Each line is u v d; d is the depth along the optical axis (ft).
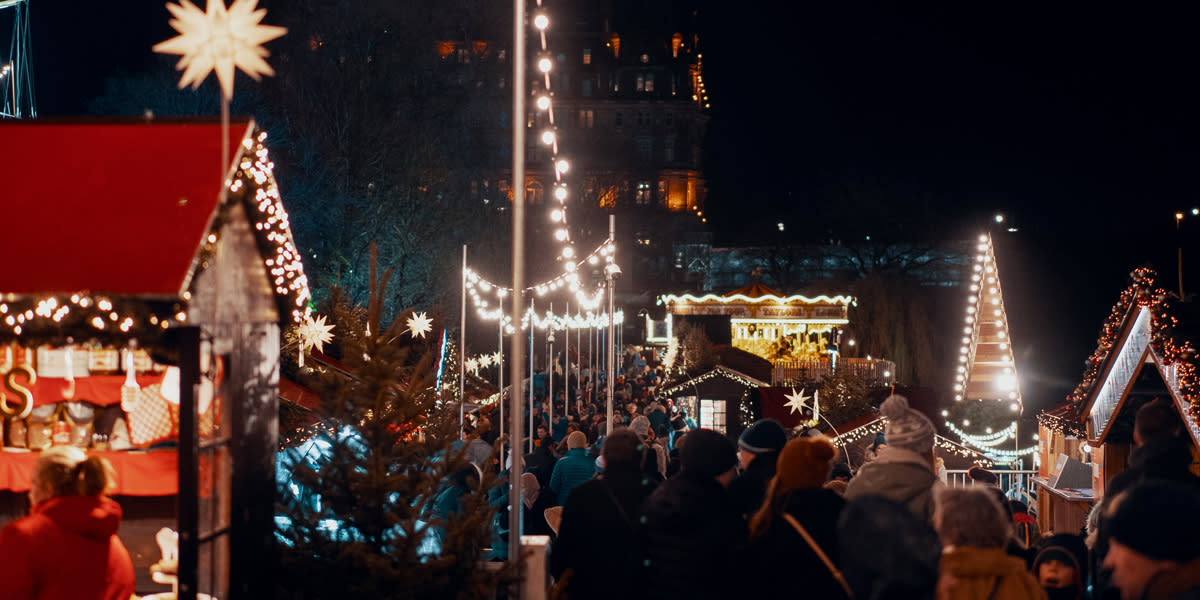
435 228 127.44
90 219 17.38
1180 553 10.57
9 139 19.11
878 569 13.20
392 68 125.80
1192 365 35.29
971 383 75.10
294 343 28.91
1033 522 27.73
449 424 22.84
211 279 17.85
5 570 16.57
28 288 16.26
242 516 19.30
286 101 120.57
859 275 217.15
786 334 129.18
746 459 21.31
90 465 17.56
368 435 21.88
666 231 260.62
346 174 119.44
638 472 19.93
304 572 20.95
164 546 22.74
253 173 19.80
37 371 21.31
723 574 16.83
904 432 18.58
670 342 128.88
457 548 21.22
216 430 18.51
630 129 288.92
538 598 22.93
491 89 142.20
